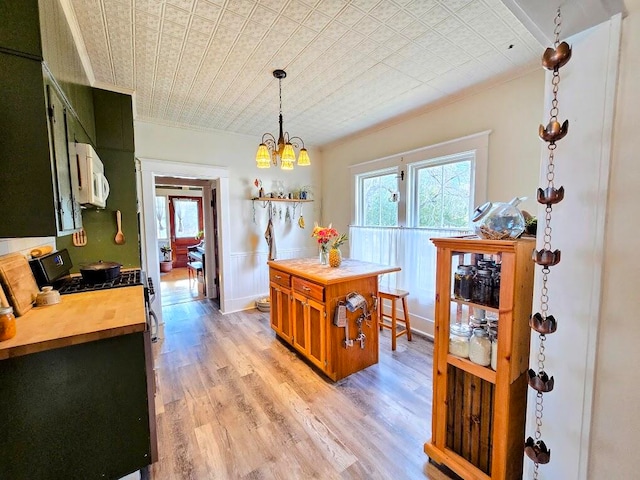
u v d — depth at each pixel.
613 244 0.87
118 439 1.30
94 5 1.49
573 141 0.92
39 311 1.38
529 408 1.13
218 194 3.86
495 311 1.30
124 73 2.23
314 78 2.35
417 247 3.17
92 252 2.47
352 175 4.08
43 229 1.07
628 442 0.88
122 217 2.56
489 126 2.53
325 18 1.63
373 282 2.53
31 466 1.14
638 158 0.81
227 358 2.70
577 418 0.98
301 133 3.90
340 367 2.32
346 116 3.23
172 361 2.64
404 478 1.45
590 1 0.77
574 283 0.96
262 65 2.14
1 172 1.01
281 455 1.60
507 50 1.99
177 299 4.73
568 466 1.02
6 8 0.98
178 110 3.03
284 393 2.16
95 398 1.24
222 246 3.91
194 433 1.76
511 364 1.24
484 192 2.58
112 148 2.49
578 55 0.89
